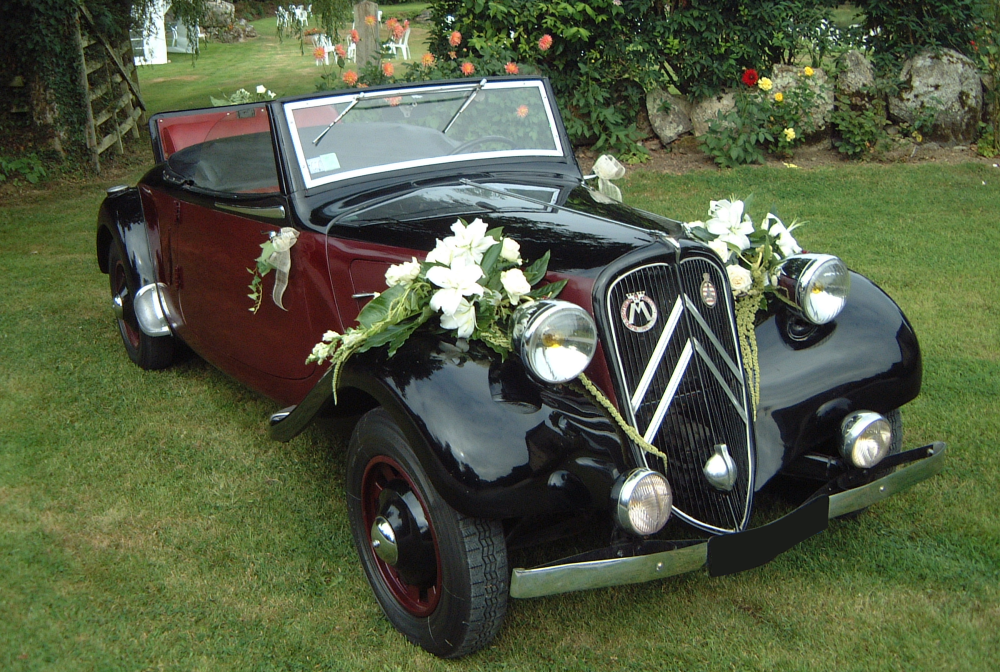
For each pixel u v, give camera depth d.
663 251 2.58
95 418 4.16
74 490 3.52
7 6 9.72
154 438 3.97
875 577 2.93
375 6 9.41
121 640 2.67
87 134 10.36
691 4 9.17
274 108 3.34
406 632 2.70
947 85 9.21
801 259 3.01
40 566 3.02
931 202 7.63
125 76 11.87
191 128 4.82
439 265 2.60
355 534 2.92
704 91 9.34
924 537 3.13
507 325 2.59
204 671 2.55
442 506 2.44
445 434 2.36
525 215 3.05
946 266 5.96
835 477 2.96
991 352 4.61
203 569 3.03
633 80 9.31
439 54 9.44
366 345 2.60
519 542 2.70
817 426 2.83
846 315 3.06
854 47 9.41
